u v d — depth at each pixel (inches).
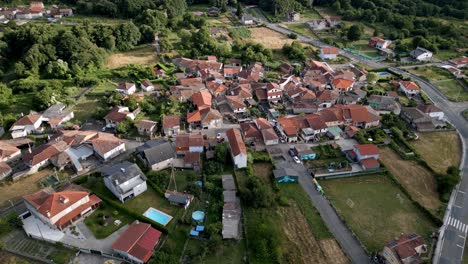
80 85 6067.9
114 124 4899.1
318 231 3346.5
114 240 3186.5
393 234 3344.0
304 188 3885.3
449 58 7559.1
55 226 3257.9
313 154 4335.6
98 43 7372.1
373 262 3070.9
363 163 4183.1
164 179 3858.3
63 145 4276.6
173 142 4606.3
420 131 5029.5
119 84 6048.2
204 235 3245.6
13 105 5482.3
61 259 2989.7
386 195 3823.8
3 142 4392.2
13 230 3265.3
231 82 6289.4
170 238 3218.5
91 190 3693.4
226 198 3612.2
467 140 4872.0
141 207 3548.2
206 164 4072.3
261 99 5654.5
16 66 6240.2
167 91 5816.9
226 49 7342.5
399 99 5851.4
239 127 4970.5
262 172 4111.7
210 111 5002.5
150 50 7662.4
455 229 3415.4
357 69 6761.8
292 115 5315.0
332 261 3065.9
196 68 6628.9
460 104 5816.9
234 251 3120.1
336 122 4965.6
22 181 3882.9
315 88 6048.2
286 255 3097.9
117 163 4158.5
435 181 4035.4
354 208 3636.8
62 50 6717.5
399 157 4434.1
